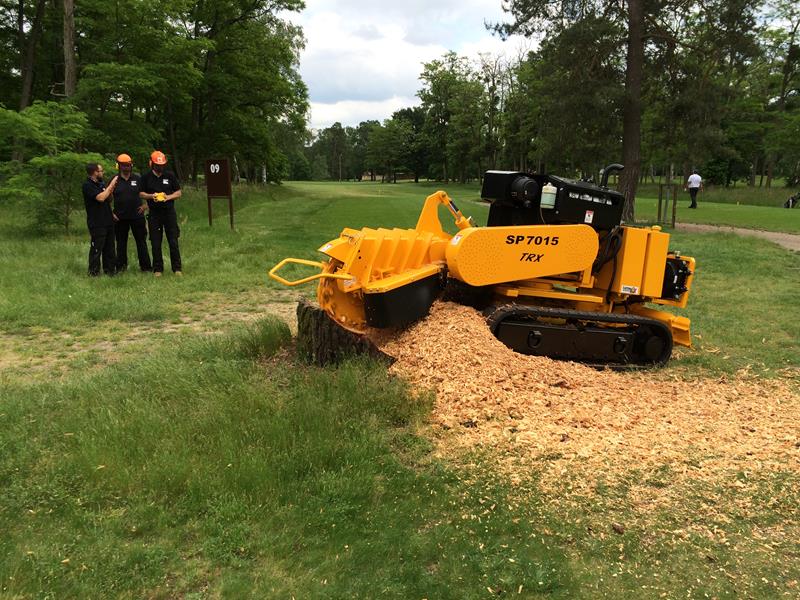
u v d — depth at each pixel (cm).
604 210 579
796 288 1034
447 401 444
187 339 605
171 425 382
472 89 5872
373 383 444
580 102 2220
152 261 1069
